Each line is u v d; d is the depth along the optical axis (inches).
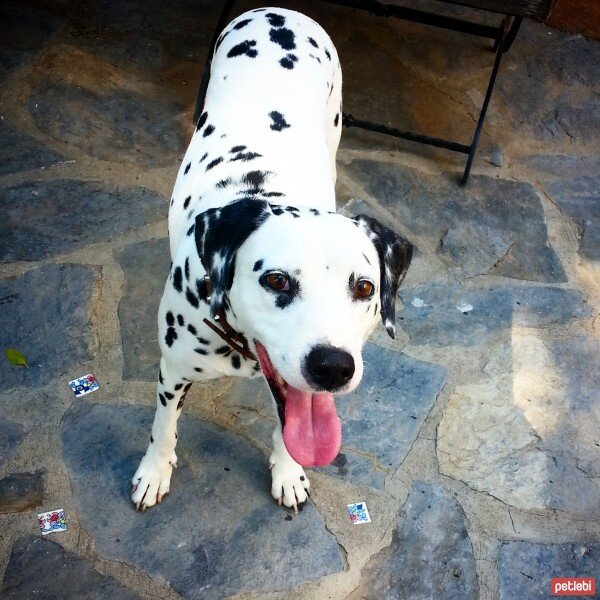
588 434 45.4
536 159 61.2
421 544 39.6
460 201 57.0
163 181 54.2
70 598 35.7
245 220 29.5
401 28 68.0
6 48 59.3
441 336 48.6
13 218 50.1
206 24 65.0
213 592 36.8
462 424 44.6
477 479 42.4
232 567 37.6
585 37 71.7
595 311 52.0
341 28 66.6
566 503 42.3
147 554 37.5
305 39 44.1
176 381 35.8
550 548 40.5
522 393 46.6
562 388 47.3
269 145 38.1
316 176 37.7
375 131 59.4
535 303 51.6
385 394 45.3
